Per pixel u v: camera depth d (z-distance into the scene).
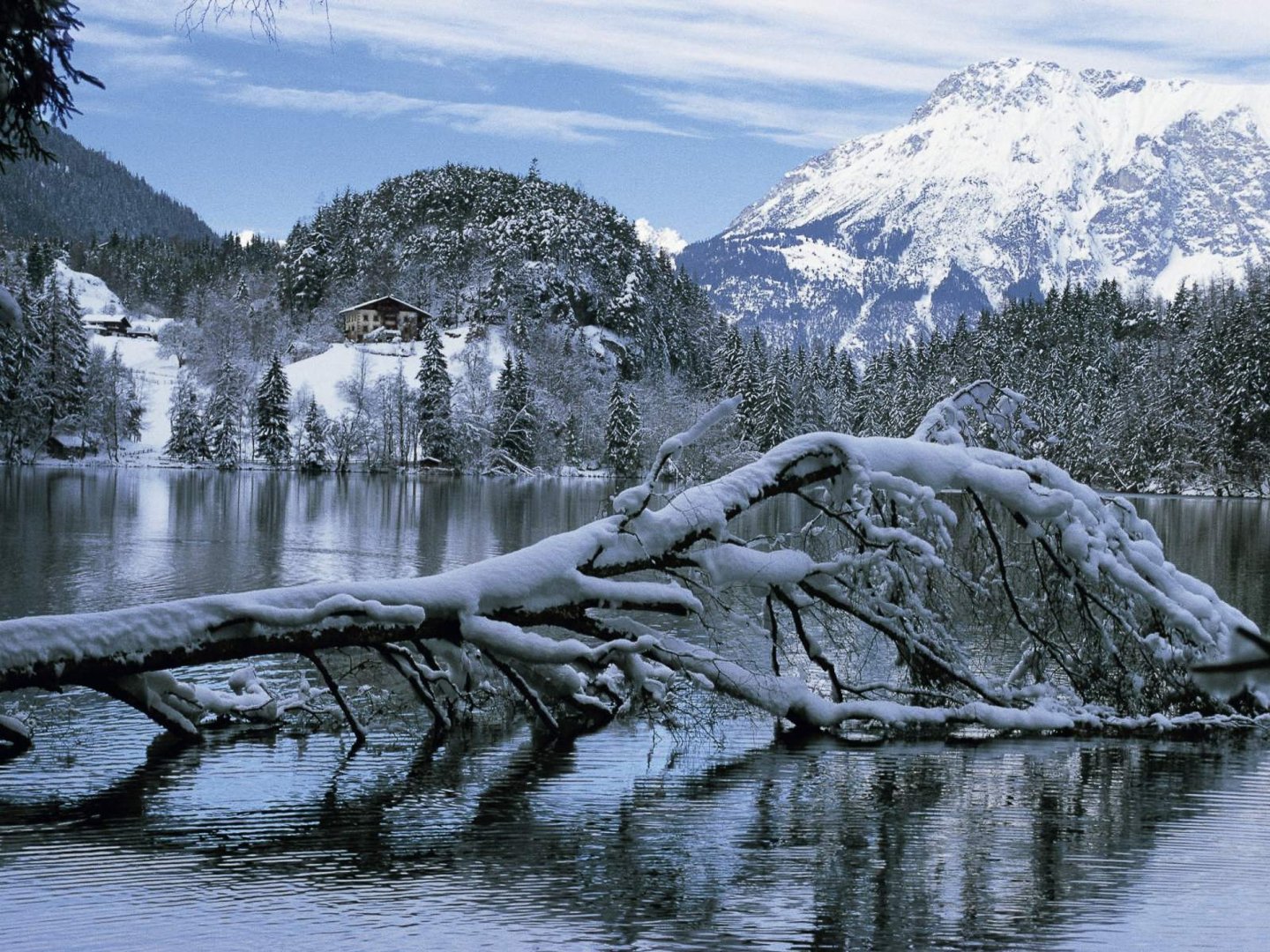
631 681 16.80
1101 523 17.89
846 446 17.17
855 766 15.38
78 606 31.05
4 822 12.50
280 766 15.12
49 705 18.44
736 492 16.86
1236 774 14.87
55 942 9.09
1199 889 10.42
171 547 48.00
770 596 17.73
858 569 17.73
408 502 84.00
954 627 18.58
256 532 56.62
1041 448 21.05
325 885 10.52
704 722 17.47
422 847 11.68
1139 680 17.81
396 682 20.41
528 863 11.29
